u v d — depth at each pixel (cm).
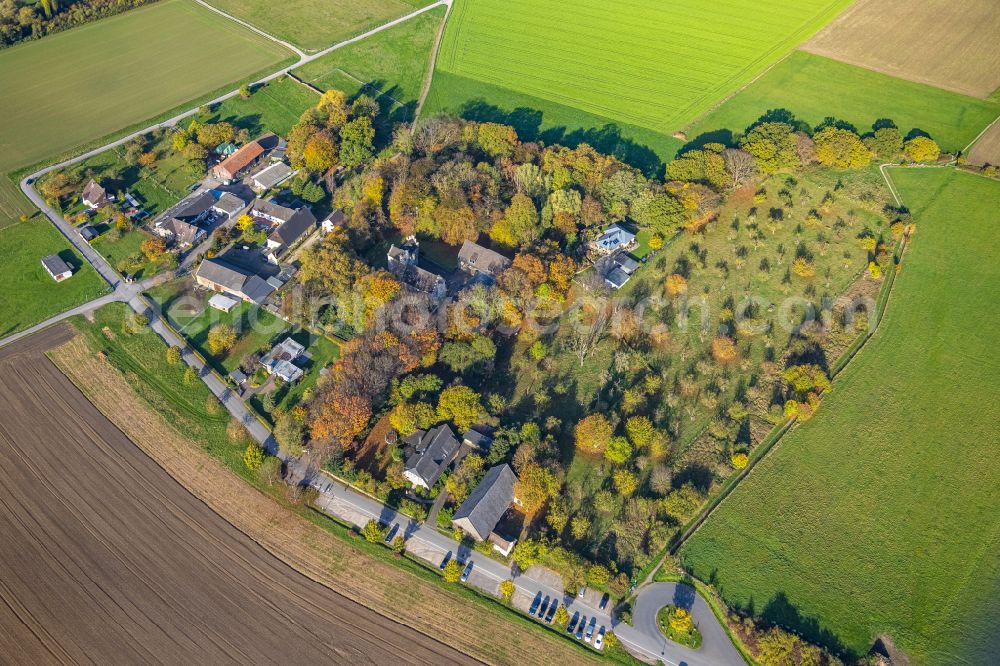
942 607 10538
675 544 11281
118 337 14675
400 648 10262
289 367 13900
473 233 16238
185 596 10831
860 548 11244
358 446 12694
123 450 12838
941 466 12312
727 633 10319
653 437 12412
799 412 12875
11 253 16538
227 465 12525
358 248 16312
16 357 14325
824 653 9875
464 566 11094
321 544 11444
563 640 10250
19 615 10619
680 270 15912
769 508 11738
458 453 12556
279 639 10338
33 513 11894
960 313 14925
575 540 11331
